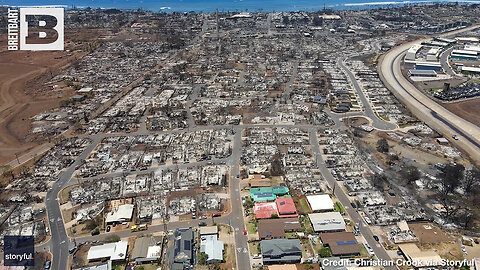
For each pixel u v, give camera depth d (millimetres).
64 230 116938
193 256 105188
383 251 106688
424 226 116812
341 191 135875
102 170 151750
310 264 102625
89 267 99812
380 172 147625
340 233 112250
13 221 121438
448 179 132375
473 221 118562
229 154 163000
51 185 142000
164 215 123438
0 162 161125
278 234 111938
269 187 136250
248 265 102438
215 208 126562
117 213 122375
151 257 104000
